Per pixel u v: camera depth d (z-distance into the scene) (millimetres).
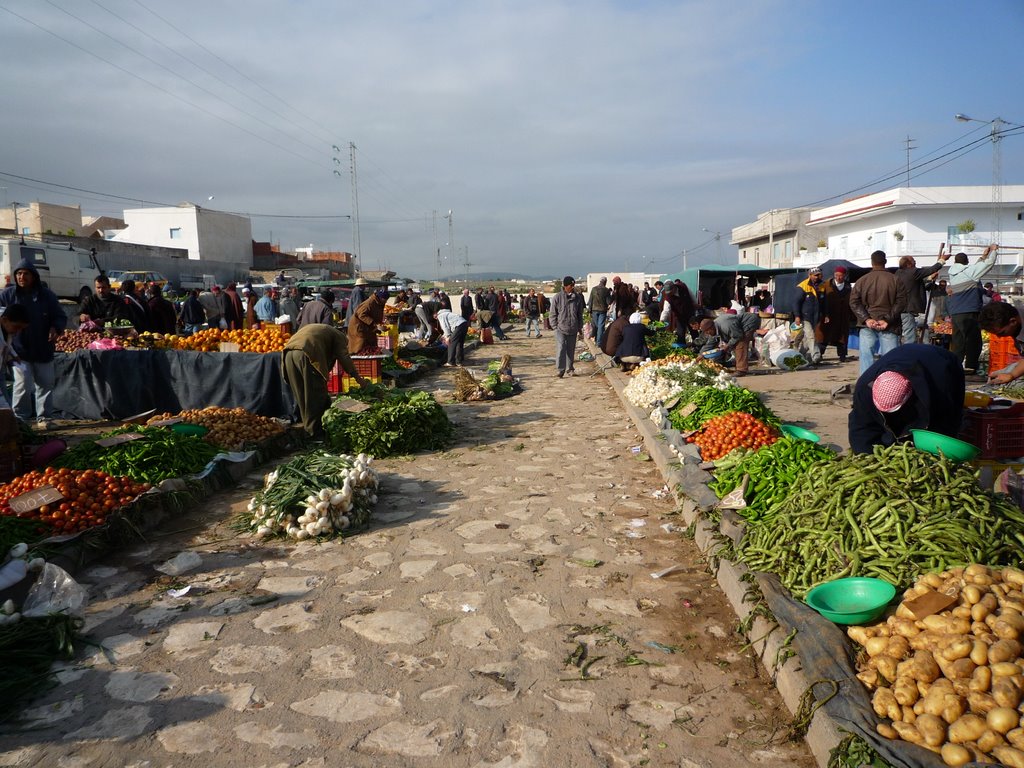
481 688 3506
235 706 3379
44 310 9930
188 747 3090
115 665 3754
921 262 42094
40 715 3330
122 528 5402
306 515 5551
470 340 25016
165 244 63812
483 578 4812
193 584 4766
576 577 4809
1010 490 4730
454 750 3047
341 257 84000
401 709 3342
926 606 3070
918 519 3678
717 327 14984
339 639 4008
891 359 4609
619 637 3980
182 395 10594
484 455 8375
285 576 4887
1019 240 41812
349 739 3127
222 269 50719
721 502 5223
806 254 51906
